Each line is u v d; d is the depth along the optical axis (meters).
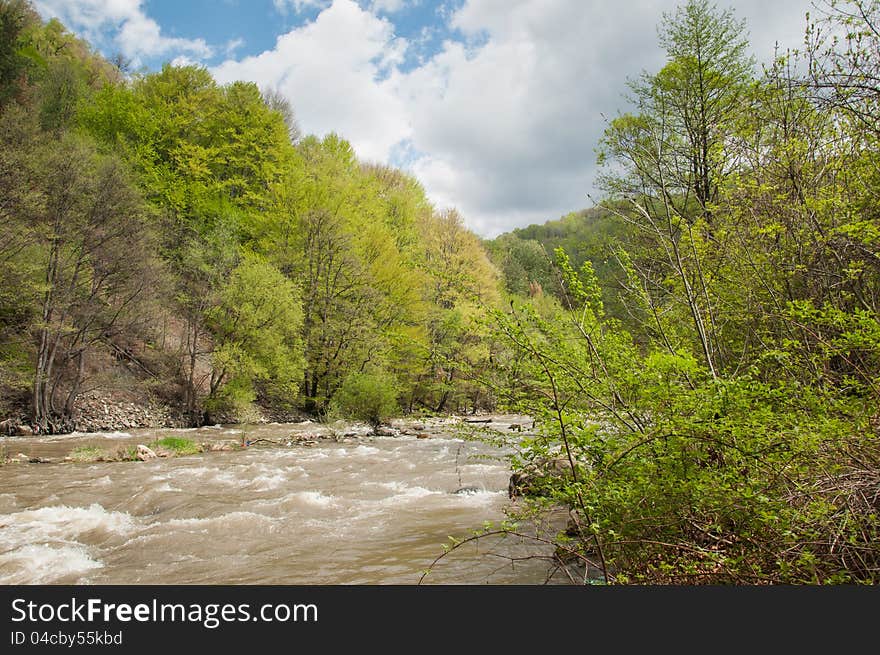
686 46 10.68
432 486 10.27
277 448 16.89
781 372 4.13
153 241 25.73
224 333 27.97
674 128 8.02
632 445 3.54
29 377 20.19
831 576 2.99
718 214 5.31
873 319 3.23
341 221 33.22
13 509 8.31
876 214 4.59
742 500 3.14
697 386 3.65
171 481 10.59
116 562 5.93
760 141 5.28
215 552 6.23
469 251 36.44
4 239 19.14
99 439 18.70
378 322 31.00
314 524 7.47
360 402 24.92
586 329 3.79
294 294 28.70
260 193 37.00
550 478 3.66
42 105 34.94
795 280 4.71
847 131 4.86
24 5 39.53
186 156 33.47
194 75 38.72
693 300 4.12
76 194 21.36
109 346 25.88
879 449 2.99
